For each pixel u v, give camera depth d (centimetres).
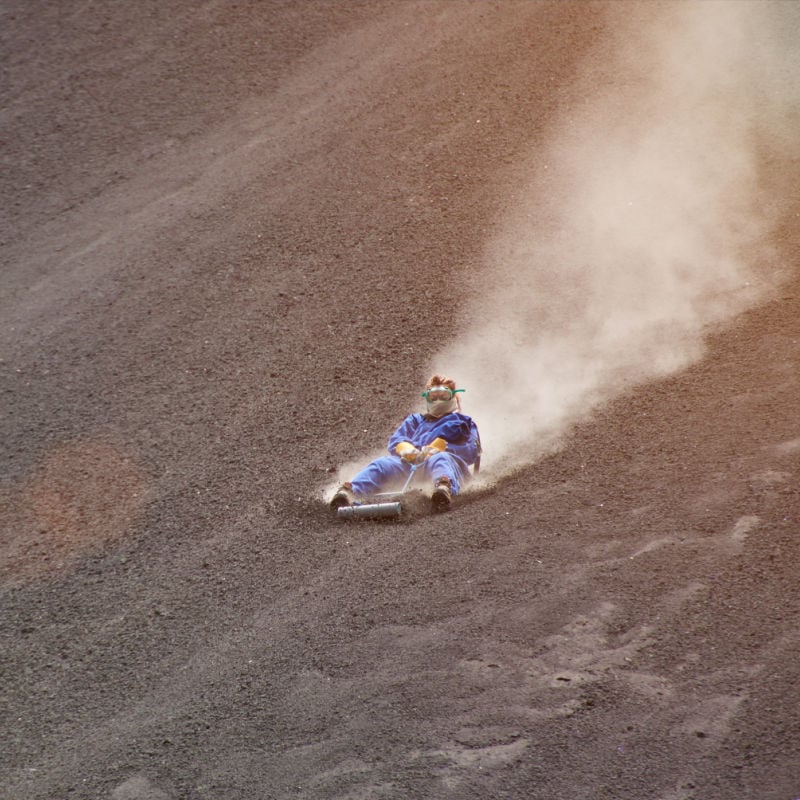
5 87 7062
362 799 1691
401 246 5156
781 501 2502
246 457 3406
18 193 5991
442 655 2064
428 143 6194
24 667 2283
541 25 7575
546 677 1942
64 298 4969
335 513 2870
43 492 3322
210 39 7594
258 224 5500
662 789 1630
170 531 2928
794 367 3469
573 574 2308
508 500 2780
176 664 2205
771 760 1656
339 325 4469
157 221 5625
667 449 2966
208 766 1838
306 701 1984
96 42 7562
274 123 6588
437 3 8044
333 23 7794
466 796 1667
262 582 2523
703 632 2012
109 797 1791
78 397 4078
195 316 4688
